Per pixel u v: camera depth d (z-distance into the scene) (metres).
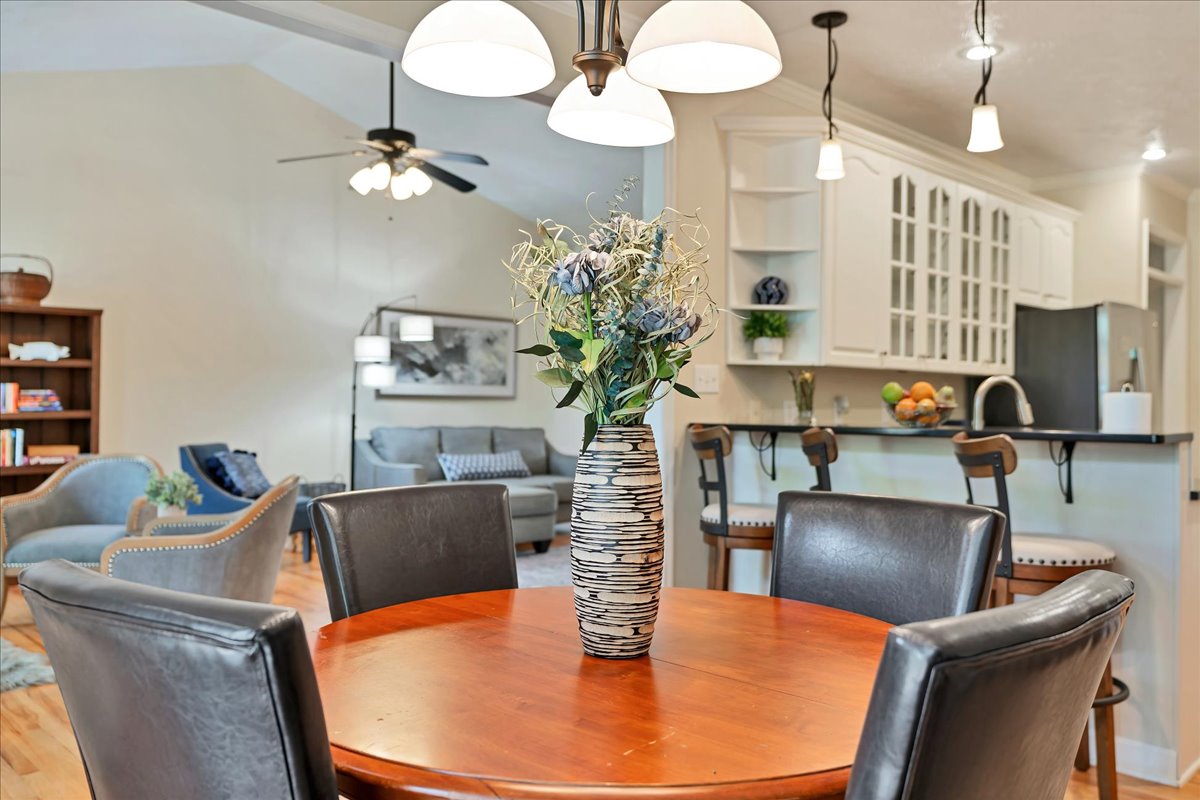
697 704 1.08
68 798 2.38
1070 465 2.82
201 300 6.20
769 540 3.00
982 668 0.66
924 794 0.67
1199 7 3.30
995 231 5.20
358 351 6.42
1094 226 5.85
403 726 1.00
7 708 3.08
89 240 5.71
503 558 1.93
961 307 4.88
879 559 1.68
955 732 0.67
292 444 6.65
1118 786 2.57
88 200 5.71
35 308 5.18
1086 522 2.79
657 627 1.45
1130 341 5.12
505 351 7.96
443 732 0.98
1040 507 2.89
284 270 6.62
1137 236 5.65
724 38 1.23
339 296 6.93
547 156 6.64
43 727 2.90
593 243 1.27
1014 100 4.36
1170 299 6.29
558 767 0.89
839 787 0.87
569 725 1.00
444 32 1.26
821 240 3.94
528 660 1.26
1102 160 5.49
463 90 1.48
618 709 1.06
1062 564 2.42
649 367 1.23
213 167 6.26
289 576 5.35
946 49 3.70
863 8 3.31
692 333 1.25
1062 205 5.80
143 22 4.85
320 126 6.84
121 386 5.83
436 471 6.91
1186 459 2.62
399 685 1.15
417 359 7.35
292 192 6.67
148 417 5.94
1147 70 3.95
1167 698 2.61
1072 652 0.75
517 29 1.28
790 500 1.84
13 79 5.43
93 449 5.40
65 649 0.87
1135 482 2.69
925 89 4.19
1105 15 3.38
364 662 1.25
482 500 1.93
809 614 1.54
